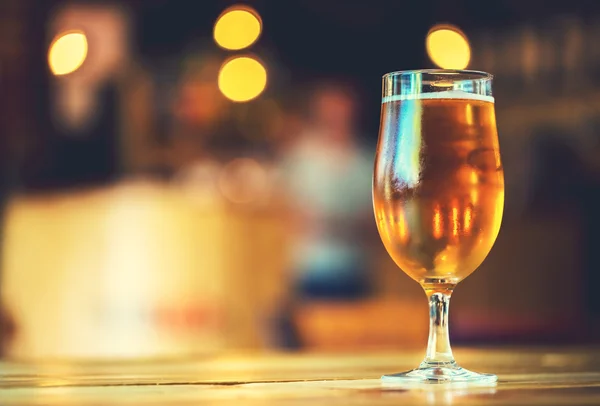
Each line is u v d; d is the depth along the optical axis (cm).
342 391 77
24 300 408
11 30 514
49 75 519
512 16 501
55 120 520
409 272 92
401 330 426
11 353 402
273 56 555
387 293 470
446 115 89
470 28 514
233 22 515
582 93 489
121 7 527
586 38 488
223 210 452
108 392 77
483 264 469
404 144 90
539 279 477
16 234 414
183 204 448
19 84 515
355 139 550
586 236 484
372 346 425
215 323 421
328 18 558
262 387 82
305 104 555
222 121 525
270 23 555
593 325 472
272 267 441
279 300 437
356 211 494
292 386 82
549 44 495
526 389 78
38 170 511
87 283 414
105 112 521
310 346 427
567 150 494
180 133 521
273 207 486
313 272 469
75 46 464
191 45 538
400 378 88
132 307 416
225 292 426
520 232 480
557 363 115
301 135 542
